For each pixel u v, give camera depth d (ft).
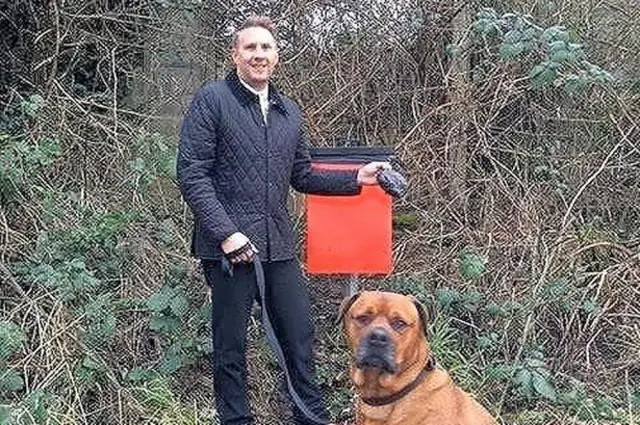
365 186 15.62
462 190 20.65
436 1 21.27
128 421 15.97
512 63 20.58
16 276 17.80
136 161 19.26
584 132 21.59
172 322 17.06
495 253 19.60
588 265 19.66
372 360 12.35
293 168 15.14
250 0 21.70
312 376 14.90
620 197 21.34
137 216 19.39
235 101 13.98
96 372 16.29
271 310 14.76
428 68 21.42
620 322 18.89
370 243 15.87
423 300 18.49
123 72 22.41
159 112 22.31
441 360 17.49
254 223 14.07
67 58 22.38
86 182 20.44
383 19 21.34
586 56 20.66
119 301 17.62
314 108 20.76
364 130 21.21
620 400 17.22
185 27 22.13
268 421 16.66
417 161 20.63
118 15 21.93
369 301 12.71
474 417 12.76
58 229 18.66
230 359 14.44
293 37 21.06
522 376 16.71
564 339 18.24
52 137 20.40
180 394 16.88
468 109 20.81
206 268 14.44
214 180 14.15
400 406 12.69
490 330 18.33
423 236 19.98
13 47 22.17
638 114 21.52
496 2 21.47
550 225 20.08
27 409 14.94
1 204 18.71
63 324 16.53
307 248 15.97
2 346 15.48
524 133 21.45
